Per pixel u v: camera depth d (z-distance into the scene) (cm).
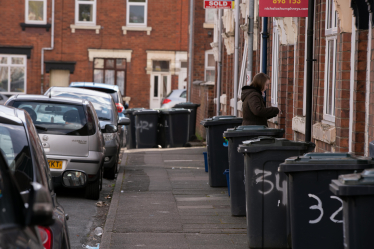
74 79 5997
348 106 1345
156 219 1385
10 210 566
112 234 1242
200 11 5016
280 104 1980
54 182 1600
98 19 6016
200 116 4316
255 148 1089
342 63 1341
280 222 1095
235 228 1299
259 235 1099
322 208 890
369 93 1230
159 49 6109
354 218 699
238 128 1377
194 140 3656
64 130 1628
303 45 1769
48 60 5938
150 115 3356
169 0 6097
